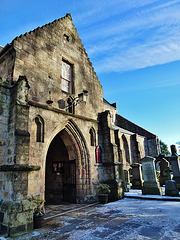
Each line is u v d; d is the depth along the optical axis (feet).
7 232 16.62
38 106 25.94
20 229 17.11
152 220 19.35
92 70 42.50
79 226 18.76
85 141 34.35
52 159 41.39
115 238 14.87
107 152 37.63
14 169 17.90
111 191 34.32
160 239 14.17
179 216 20.17
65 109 31.40
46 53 30.25
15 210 17.13
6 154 20.40
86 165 33.71
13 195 17.44
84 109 36.60
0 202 18.72
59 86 31.32
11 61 25.21
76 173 33.27
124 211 24.30
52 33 32.81
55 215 24.07
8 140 20.67
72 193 33.55
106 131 38.93
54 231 17.60
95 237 15.35
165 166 54.54
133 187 50.16
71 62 36.42
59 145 40.83
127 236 15.16
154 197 31.99
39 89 27.25
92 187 33.27
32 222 18.25
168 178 53.21
